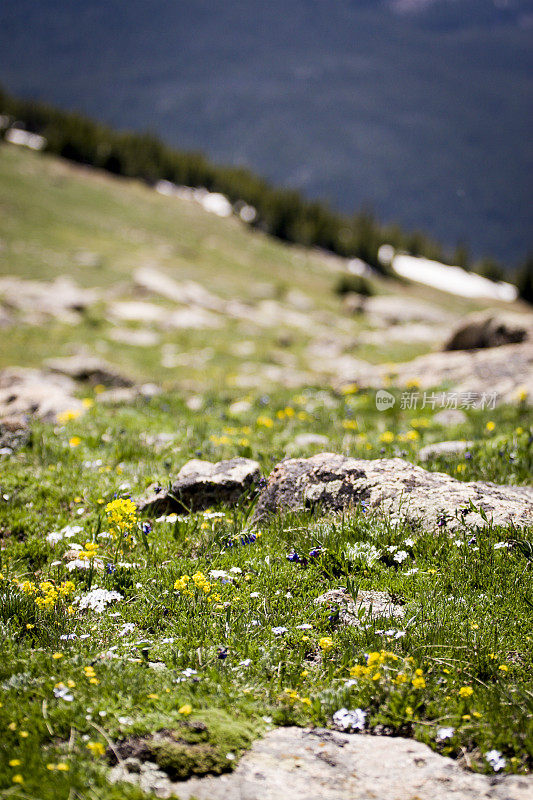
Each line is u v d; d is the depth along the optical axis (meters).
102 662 3.99
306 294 56.91
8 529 6.47
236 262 62.78
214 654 4.20
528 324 18.77
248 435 9.93
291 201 89.00
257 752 3.41
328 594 4.93
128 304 37.56
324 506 6.23
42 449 8.44
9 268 40.88
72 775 3.06
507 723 3.53
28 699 3.63
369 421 12.07
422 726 3.59
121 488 7.14
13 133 90.81
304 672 4.00
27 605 4.84
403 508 5.93
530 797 3.10
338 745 3.50
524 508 5.95
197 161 97.31
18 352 26.06
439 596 4.78
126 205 70.44
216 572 5.23
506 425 10.67
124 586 5.30
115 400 12.64
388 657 4.03
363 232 87.00
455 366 15.62
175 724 3.49
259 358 30.20
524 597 4.70
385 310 51.16
